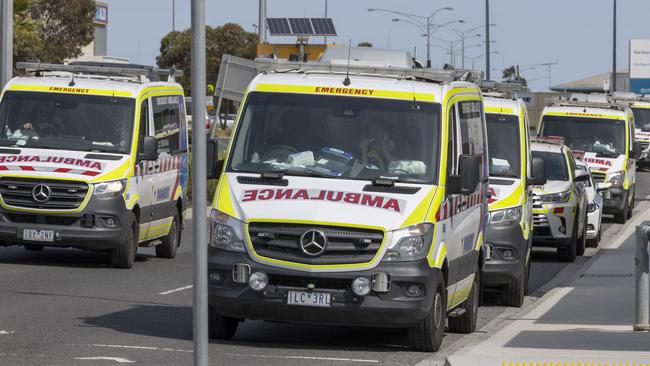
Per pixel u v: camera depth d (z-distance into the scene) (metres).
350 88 19.20
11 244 29.48
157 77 32.84
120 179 29.11
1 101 30.12
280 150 18.86
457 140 19.64
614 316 22.83
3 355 17.00
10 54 39.47
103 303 23.16
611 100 55.19
